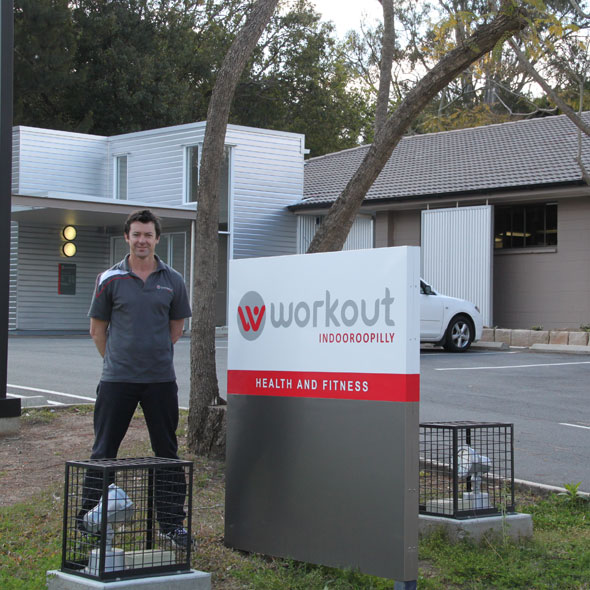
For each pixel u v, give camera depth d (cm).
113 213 2314
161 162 2684
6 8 843
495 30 705
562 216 2188
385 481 449
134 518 493
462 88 3025
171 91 3691
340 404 474
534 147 2469
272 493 509
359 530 460
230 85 741
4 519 567
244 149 2641
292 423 500
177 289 526
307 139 4325
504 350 1959
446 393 1214
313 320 492
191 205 2583
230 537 532
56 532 539
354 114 4419
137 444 786
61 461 733
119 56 3588
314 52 4212
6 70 840
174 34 3906
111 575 414
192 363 751
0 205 837
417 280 449
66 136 2769
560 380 1362
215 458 727
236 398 535
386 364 452
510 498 630
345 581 463
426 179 2481
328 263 485
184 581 424
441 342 1880
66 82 3422
